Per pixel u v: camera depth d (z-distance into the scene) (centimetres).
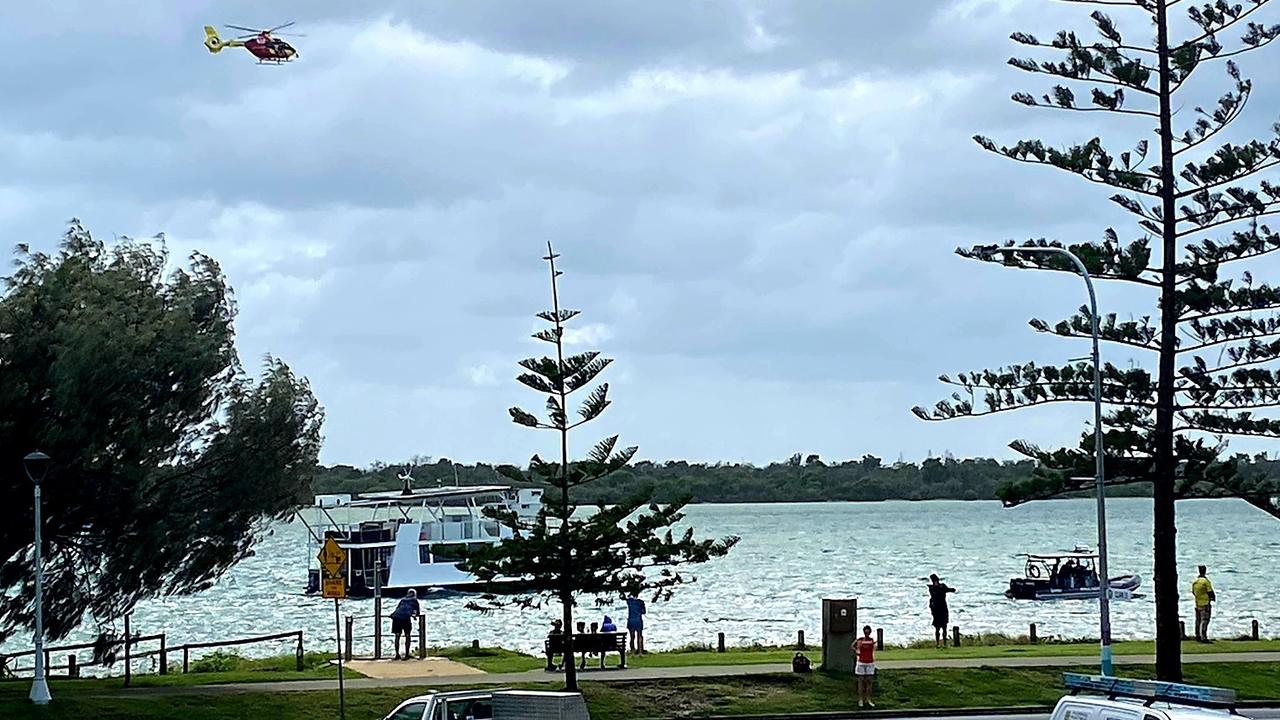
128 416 3466
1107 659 3406
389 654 4500
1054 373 3825
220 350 3703
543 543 3422
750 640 5941
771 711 3375
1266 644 4397
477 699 2398
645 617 7219
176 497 3591
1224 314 3759
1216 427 3778
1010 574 10988
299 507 3975
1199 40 3794
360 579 8994
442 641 6003
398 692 3372
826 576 10931
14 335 3422
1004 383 3847
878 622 6875
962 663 3850
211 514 3597
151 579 3572
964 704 3450
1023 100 3925
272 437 3684
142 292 3619
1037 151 3828
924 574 11044
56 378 3341
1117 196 3834
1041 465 3872
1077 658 3975
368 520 10369
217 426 3669
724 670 3709
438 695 2389
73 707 3114
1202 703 1700
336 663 3972
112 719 3073
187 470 3609
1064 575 8362
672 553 3503
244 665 4112
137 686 3506
